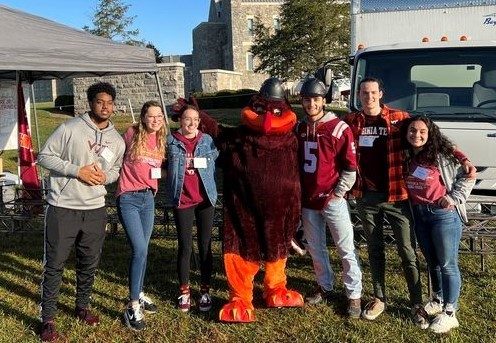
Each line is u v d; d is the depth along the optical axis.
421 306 4.36
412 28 6.59
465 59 6.04
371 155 4.23
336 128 4.21
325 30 28.05
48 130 18.19
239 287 4.46
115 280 5.51
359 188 4.32
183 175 4.45
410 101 6.04
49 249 4.06
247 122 4.29
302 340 4.14
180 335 4.24
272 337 4.20
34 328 4.34
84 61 6.33
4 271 5.76
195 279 5.46
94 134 4.03
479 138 5.43
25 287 5.29
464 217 4.19
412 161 4.14
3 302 4.87
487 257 5.95
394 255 6.12
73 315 4.59
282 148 4.31
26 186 7.70
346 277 4.51
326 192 4.36
